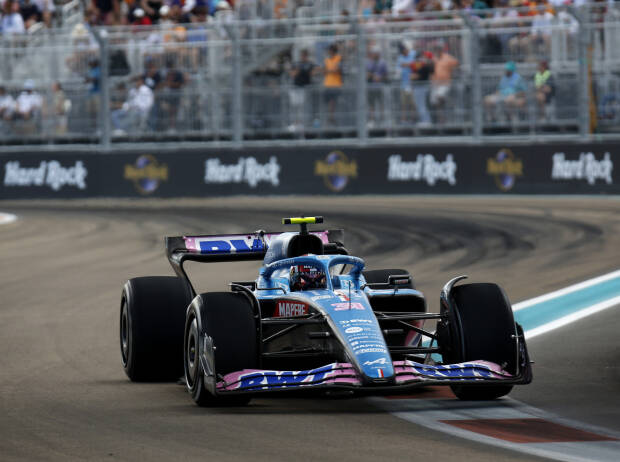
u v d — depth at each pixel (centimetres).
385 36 9788
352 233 7181
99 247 7006
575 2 9906
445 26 9606
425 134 9769
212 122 10375
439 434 2316
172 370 3078
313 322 2620
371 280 3247
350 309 2622
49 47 10681
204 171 10406
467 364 2591
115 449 2192
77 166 10769
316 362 2891
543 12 9544
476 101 9488
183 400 2775
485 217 7769
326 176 10025
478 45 9456
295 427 2394
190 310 2711
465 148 9494
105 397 2830
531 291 4756
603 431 2361
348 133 10012
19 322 4275
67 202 10600
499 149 9375
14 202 10888
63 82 10731
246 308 2627
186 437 2298
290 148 10138
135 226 8162
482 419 2492
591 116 9075
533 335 3778
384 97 9856
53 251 6906
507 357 2650
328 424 2427
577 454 2125
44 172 10888
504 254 5991
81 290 5188
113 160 10638
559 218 7500
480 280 5125
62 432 2373
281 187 10169
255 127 10294
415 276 5328
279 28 10231
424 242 6619
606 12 8981
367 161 9875
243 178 10288
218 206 9481
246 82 10275
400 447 2184
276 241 3044
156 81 10431
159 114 10488
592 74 9056
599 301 4416
